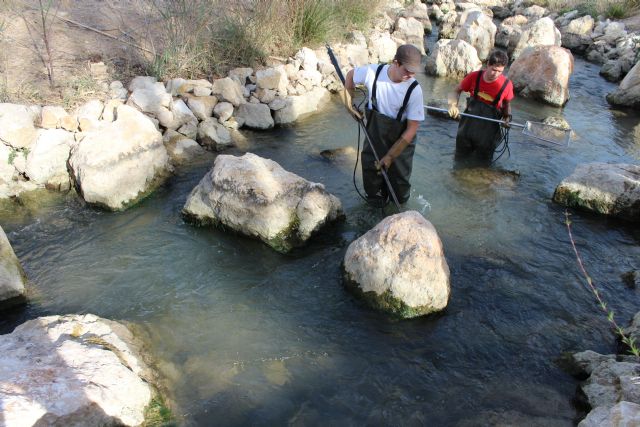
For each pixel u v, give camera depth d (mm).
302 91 7723
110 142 5227
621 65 10031
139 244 4766
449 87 9258
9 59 6555
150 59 7094
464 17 11930
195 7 7227
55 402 2809
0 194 5199
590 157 6914
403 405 3414
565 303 4344
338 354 3770
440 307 4125
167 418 3168
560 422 3314
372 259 4176
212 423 3209
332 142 6871
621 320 4168
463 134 6652
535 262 4828
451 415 3357
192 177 5836
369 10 10180
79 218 5059
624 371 3393
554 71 8609
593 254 4988
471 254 4879
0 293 3965
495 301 4324
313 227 4855
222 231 4965
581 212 5664
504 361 3771
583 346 3930
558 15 13484
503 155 6824
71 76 6445
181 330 3885
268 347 3791
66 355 3162
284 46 8242
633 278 4629
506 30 11680
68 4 8281
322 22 8672
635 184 5484
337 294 4305
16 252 4555
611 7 12961
